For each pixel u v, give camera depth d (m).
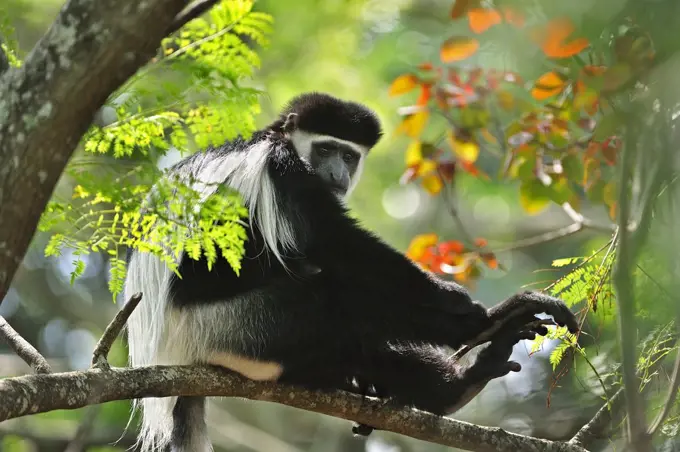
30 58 3.97
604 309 7.37
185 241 5.45
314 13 17.33
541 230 19.16
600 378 7.23
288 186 8.63
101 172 5.91
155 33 3.94
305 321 7.86
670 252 6.46
